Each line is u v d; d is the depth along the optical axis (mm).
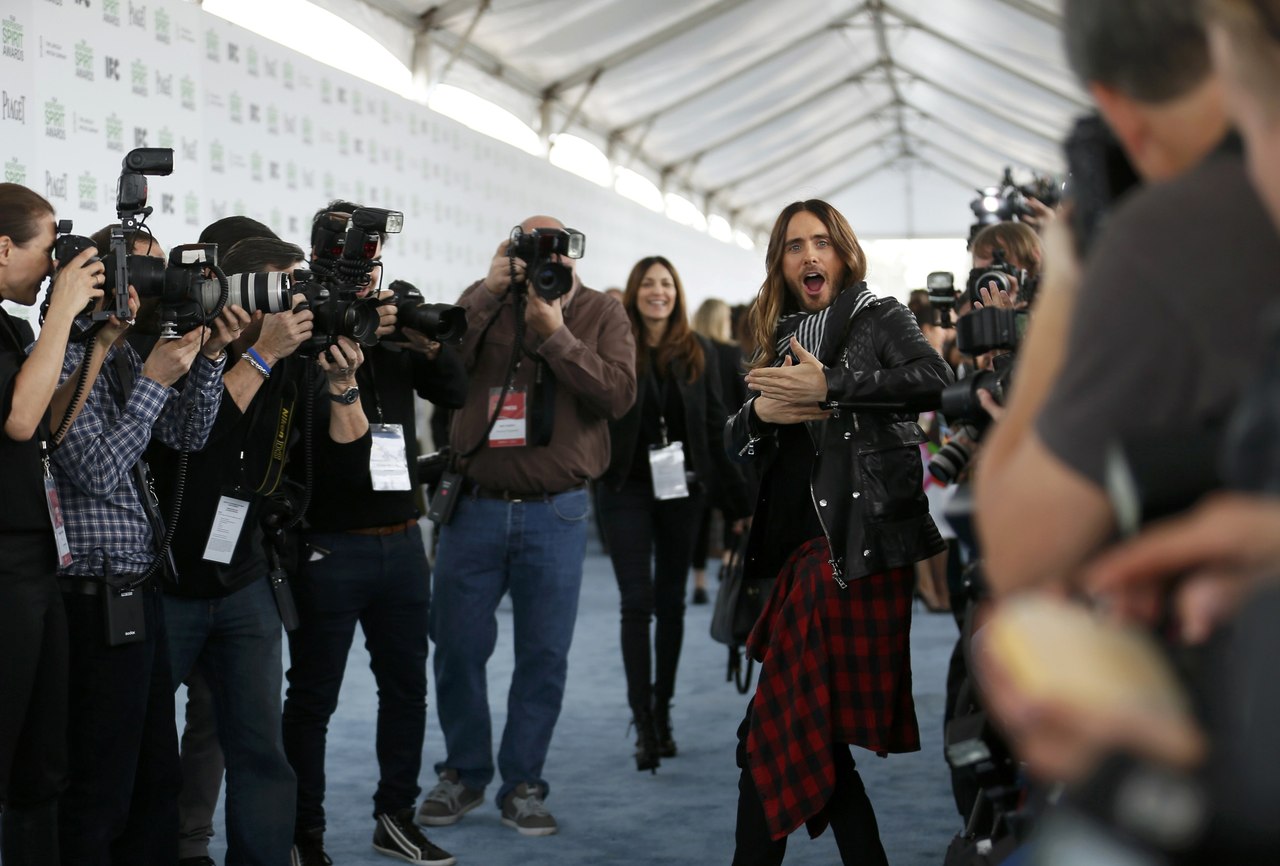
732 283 18609
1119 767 719
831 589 2674
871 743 2621
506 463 3885
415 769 3605
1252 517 728
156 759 2834
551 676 3914
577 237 3822
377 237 3184
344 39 7695
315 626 3422
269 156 6336
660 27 10914
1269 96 794
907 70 15633
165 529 2822
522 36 9812
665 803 4070
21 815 2500
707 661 6281
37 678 2494
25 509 2432
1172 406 895
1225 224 887
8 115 4574
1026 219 3570
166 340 2699
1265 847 658
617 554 4520
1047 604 798
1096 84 990
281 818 3035
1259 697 667
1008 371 1855
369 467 3379
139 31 5312
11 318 2553
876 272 21516
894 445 2688
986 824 1812
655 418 4586
